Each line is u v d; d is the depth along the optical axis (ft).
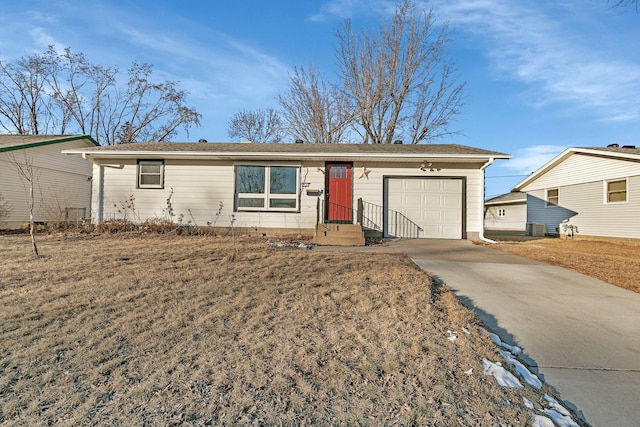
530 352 10.36
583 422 7.11
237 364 8.61
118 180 38.40
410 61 64.95
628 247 38.52
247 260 21.39
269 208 38.24
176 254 23.12
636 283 18.53
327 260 22.24
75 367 8.33
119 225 36.14
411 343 10.02
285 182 38.32
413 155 35.17
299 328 11.00
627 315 13.56
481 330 11.46
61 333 10.24
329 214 37.99
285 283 16.29
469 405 7.22
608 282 18.78
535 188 61.57
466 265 22.91
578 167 51.80
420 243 34.04
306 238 35.29
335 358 9.02
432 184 37.78
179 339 10.02
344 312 12.57
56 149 51.26
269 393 7.41
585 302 15.15
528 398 7.68
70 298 13.38
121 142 88.63
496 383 8.16
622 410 7.54
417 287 15.98
